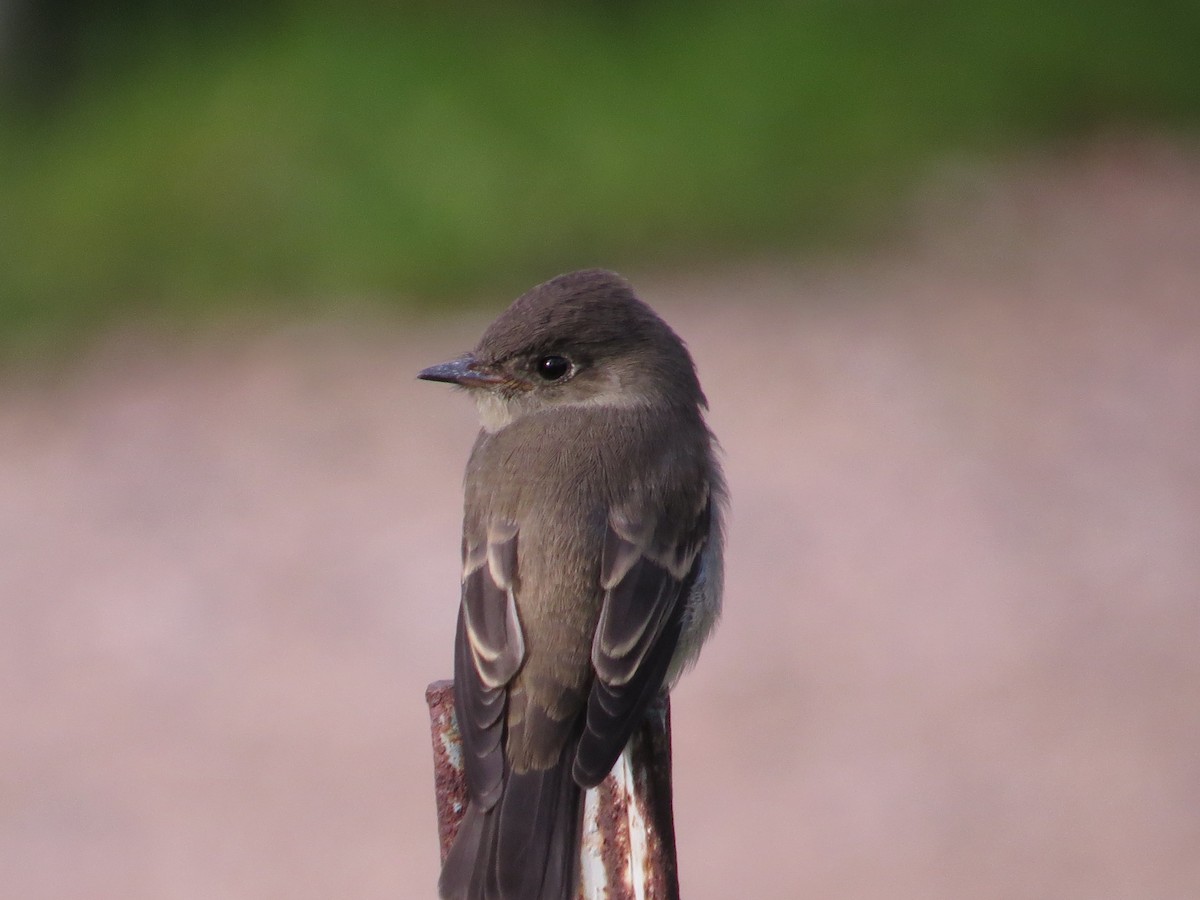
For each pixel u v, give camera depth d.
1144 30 22.75
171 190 19.78
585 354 6.52
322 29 21.27
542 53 20.98
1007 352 16.59
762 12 22.33
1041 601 12.59
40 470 15.58
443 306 18.31
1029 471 14.46
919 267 18.59
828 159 20.69
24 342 18.23
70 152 21.12
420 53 20.80
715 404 15.85
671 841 5.28
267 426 16.09
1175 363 16.23
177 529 14.38
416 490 14.76
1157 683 11.51
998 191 20.39
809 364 16.55
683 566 6.02
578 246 19.17
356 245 18.94
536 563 5.75
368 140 19.81
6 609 13.34
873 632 12.38
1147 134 21.66
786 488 14.34
